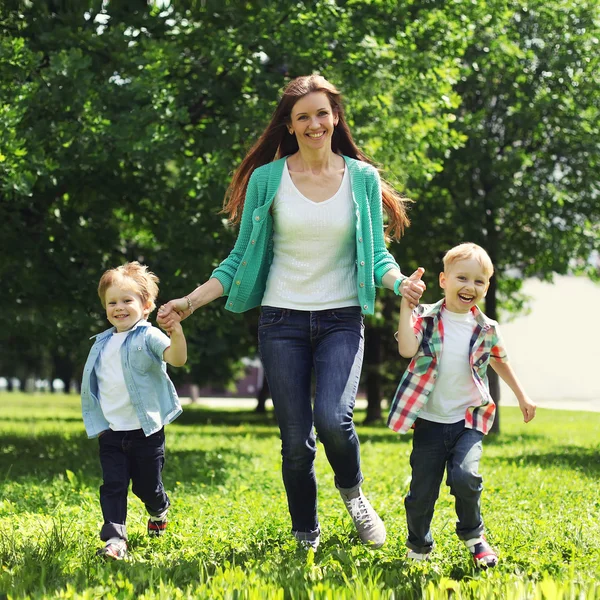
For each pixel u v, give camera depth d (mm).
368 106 16328
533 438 21922
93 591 4551
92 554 5809
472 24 18953
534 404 5883
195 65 15875
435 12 18031
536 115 24188
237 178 6371
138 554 5914
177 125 14727
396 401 5695
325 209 5820
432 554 6020
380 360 32125
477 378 5684
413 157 17469
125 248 17250
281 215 5855
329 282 5836
